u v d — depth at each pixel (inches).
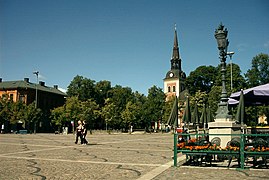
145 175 381.7
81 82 3585.1
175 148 463.5
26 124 3011.8
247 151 425.1
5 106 2696.9
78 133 997.2
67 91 3577.8
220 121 571.2
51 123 3191.4
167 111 3061.0
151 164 484.7
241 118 568.1
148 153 671.8
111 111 2965.1
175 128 634.2
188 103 675.4
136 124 3095.5
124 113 2967.5
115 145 944.9
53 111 2891.2
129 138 1497.3
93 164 484.4
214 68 3302.2
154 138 1507.1
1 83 3508.9
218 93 2188.7
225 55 588.1
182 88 4564.5
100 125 3403.1
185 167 450.0
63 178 361.1
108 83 3882.9
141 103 3442.4
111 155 626.5
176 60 4630.9
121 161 524.1
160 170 422.0
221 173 394.0
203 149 448.1
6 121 2883.9
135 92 3720.5
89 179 354.9
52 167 450.6
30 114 2674.7
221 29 585.9
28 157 584.1
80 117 2763.3
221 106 584.1
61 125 2883.9
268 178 356.2
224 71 588.4
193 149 453.7
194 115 828.0
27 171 412.2
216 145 448.5
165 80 4606.3
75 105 2805.1
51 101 3609.7
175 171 413.7
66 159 552.4
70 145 933.8
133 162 510.6
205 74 3272.6
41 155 621.9
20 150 739.4
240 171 409.4
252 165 463.8
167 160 539.2
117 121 2987.2
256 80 2723.9
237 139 490.0
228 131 546.3
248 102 748.0
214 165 469.1
